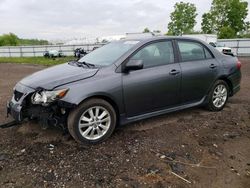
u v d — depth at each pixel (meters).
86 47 41.16
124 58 4.25
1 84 9.57
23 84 4.14
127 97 4.16
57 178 3.14
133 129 4.52
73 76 3.92
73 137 3.86
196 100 5.16
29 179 3.12
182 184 3.07
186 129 4.56
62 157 3.59
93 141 3.94
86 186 3.00
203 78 5.10
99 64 4.37
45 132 4.32
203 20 59.06
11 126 4.57
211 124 4.81
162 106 4.65
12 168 3.34
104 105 3.97
